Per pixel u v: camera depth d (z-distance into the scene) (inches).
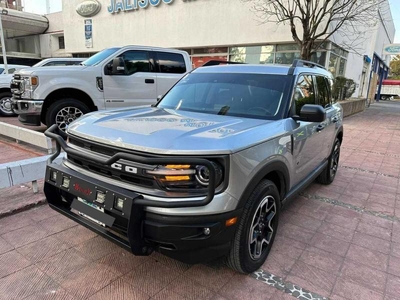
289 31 526.9
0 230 125.3
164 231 80.5
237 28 578.9
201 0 607.5
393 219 152.9
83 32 810.8
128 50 283.0
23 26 1029.2
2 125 255.9
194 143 83.4
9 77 382.9
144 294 93.6
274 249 121.2
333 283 102.7
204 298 93.1
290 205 165.0
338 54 601.3
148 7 679.7
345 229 140.5
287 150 112.9
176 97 142.3
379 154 295.4
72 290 94.0
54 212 142.2
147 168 81.9
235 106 125.6
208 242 83.7
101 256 111.0
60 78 252.5
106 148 90.0
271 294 96.2
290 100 123.2
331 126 174.7
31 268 103.2
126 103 284.0
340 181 209.9
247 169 89.5
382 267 112.5
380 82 1416.1
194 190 81.9
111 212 85.8
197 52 647.1
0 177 137.3
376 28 951.6
